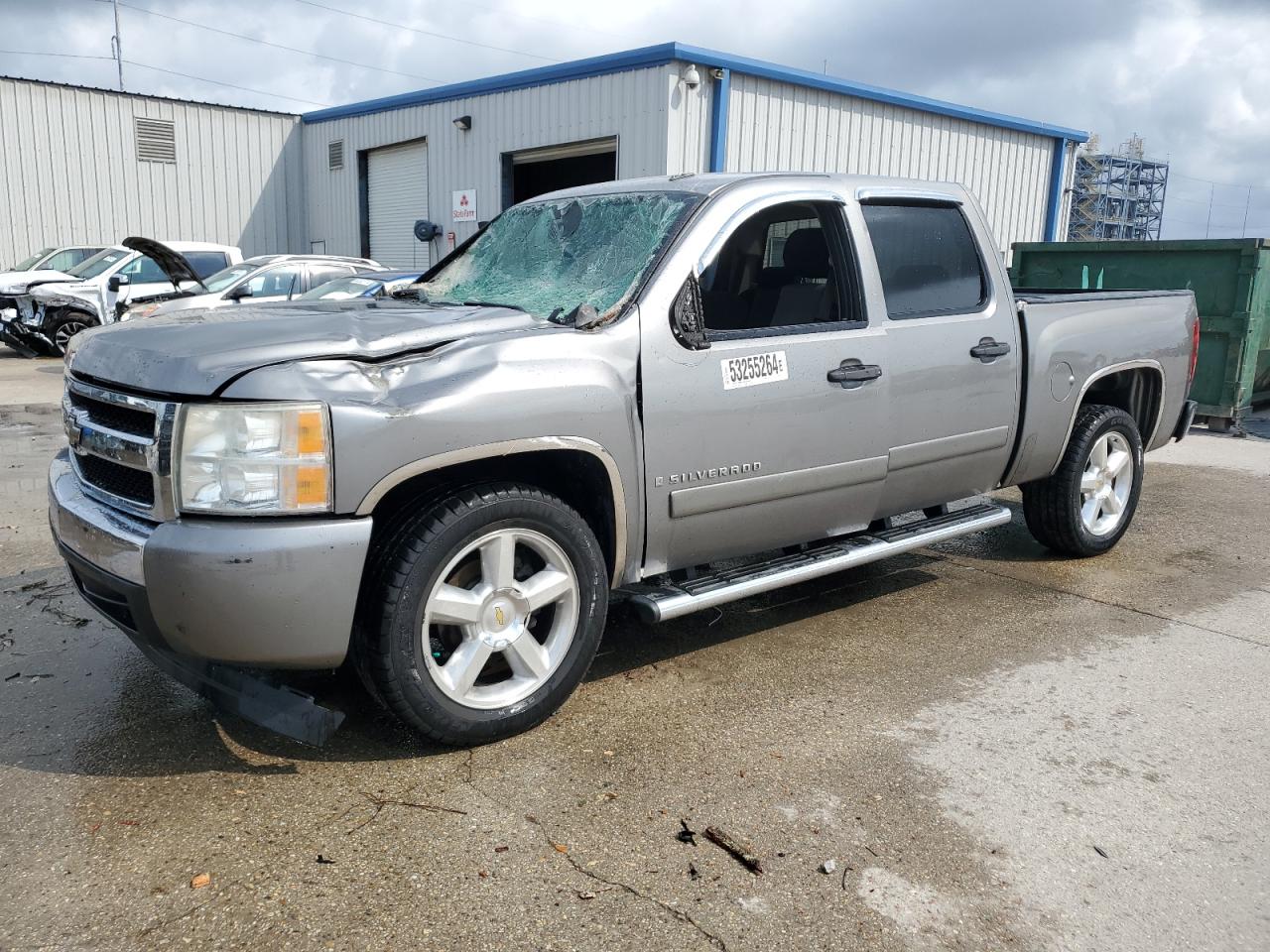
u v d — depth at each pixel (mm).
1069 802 3094
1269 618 4801
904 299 4367
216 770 3182
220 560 2771
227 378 2814
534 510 3240
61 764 3207
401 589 3006
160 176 23156
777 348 3836
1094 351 5234
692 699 3775
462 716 3215
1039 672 4102
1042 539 5652
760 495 3869
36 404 10961
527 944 2391
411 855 2734
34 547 5547
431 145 20781
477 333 3295
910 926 2496
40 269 18297
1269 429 10578
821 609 4844
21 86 21109
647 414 3492
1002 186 20906
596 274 3838
